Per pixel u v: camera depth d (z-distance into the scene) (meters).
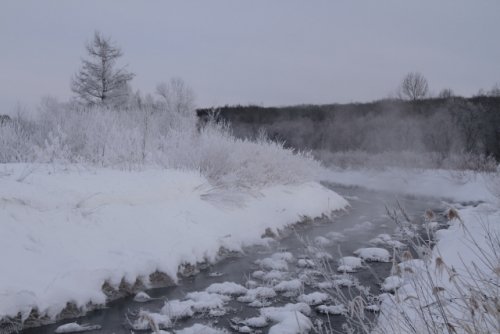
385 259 10.01
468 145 31.84
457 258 7.12
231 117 54.31
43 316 6.24
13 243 6.74
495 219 9.65
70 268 6.92
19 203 7.31
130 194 9.13
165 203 9.95
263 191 14.20
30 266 6.58
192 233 9.67
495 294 3.31
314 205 15.61
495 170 25.55
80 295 6.68
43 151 10.17
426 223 4.00
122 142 11.49
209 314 6.80
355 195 24.00
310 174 17.22
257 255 10.47
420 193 25.22
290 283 8.03
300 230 13.53
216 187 12.17
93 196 8.42
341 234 12.97
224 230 10.72
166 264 8.25
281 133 43.28
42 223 7.37
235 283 8.30
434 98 49.84
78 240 7.55
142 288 7.73
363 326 3.77
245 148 15.05
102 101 26.81
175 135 14.02
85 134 11.46
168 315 6.59
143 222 8.93
